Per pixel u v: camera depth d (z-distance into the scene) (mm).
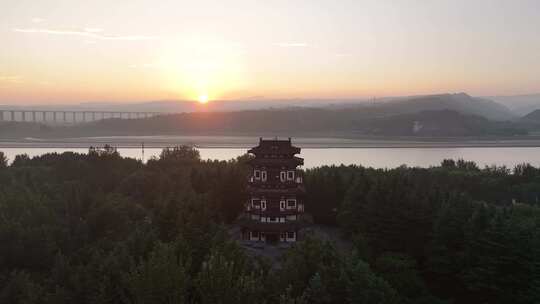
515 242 83875
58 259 83750
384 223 99812
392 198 100812
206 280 54375
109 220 111438
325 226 124188
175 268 54875
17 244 94375
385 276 84500
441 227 93125
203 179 135125
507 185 169625
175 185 142125
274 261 91812
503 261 82875
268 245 103250
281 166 105188
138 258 69312
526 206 128000
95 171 163250
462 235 91625
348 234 110562
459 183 167125
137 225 103562
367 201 105312
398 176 117062
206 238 72438
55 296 67812
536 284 80688
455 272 89625
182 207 89000
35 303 68875
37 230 96875
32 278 88000
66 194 127812
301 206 113500
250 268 68312
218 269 54719
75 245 101938
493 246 84312
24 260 94250
